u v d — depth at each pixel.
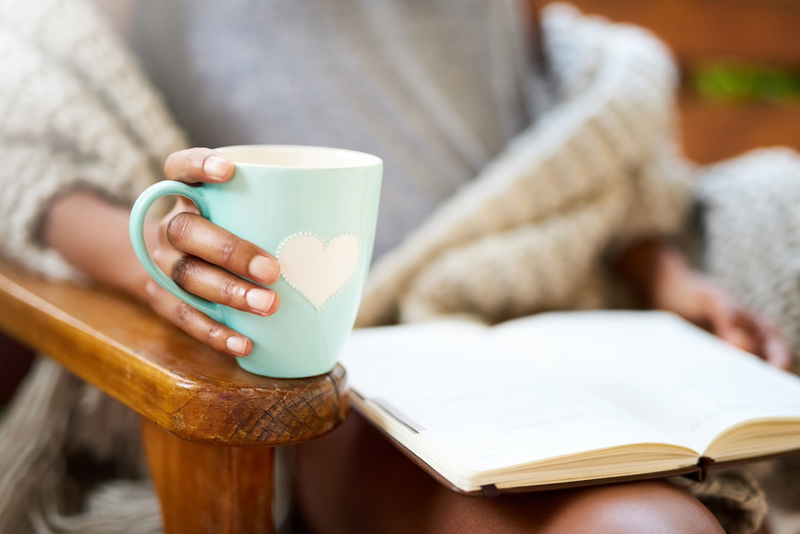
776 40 1.50
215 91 0.98
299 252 0.60
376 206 0.63
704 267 1.05
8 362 0.92
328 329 0.62
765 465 0.79
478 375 0.71
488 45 1.19
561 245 0.98
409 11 1.13
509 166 1.01
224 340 0.61
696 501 0.63
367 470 0.72
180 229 0.60
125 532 0.76
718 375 0.75
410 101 1.10
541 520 0.62
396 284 0.93
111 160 0.80
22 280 0.76
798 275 0.89
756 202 0.98
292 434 0.61
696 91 1.49
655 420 0.70
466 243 0.96
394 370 0.71
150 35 1.02
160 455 0.67
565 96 1.15
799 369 0.88
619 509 0.60
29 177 0.77
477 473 0.59
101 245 0.74
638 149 1.05
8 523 0.77
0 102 0.78
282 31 1.01
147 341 0.66
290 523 0.82
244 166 0.58
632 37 1.17
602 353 0.79
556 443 0.62
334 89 1.04
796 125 1.53
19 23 0.81
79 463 0.86
